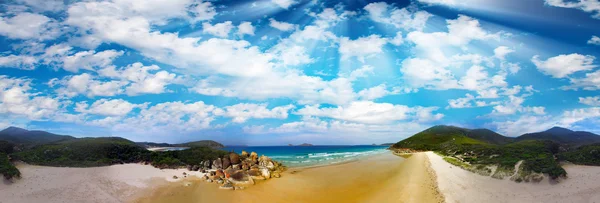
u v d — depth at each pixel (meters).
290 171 39.09
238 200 23.08
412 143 99.25
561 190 19.86
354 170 40.56
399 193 24.11
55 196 19.34
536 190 20.88
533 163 25.16
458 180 27.00
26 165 25.75
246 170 33.84
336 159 60.66
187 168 33.69
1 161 22.41
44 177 22.83
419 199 21.42
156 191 23.38
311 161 55.50
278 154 85.25
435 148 76.19
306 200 23.92
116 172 27.58
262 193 25.62
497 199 19.77
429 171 34.19
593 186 19.55
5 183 20.08
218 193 24.47
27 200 18.17
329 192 26.73
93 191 21.30
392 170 40.09
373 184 30.05
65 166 27.50
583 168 25.52
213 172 31.09
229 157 36.09
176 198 22.30
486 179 26.36
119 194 21.61
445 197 21.20
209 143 102.44
